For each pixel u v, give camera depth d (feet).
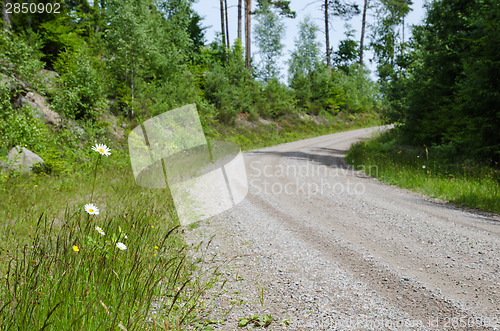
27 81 41.32
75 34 59.06
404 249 15.78
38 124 35.65
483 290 11.49
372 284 12.06
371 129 120.67
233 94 88.53
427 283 12.10
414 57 57.77
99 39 60.13
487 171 34.47
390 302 10.68
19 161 28.96
